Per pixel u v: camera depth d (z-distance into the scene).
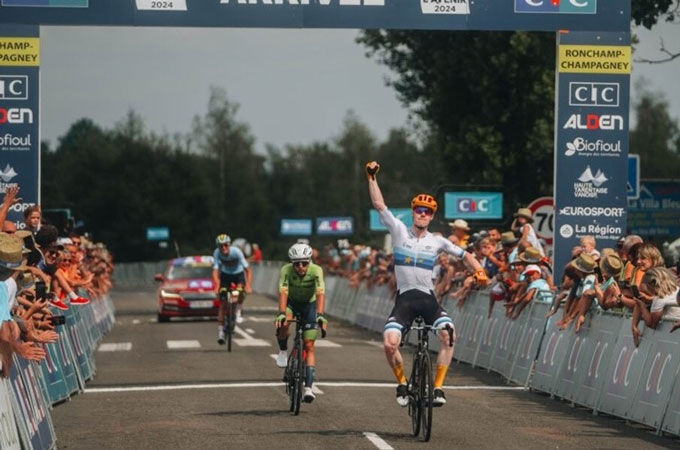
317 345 52.12
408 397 24.83
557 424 26.39
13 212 38.19
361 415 27.64
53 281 34.62
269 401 30.47
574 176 39.62
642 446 23.02
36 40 37.94
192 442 23.30
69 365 32.31
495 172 71.69
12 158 38.12
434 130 82.00
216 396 31.62
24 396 21.09
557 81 39.44
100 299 62.16
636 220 52.47
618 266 28.98
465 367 41.94
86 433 24.92
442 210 54.75
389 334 24.72
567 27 39.03
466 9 38.28
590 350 29.89
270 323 70.12
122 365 41.56
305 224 165.62
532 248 36.62
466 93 74.31
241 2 37.62
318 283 28.81
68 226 58.97
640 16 49.41
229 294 48.16
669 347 25.20
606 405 28.05
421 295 24.91
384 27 37.94
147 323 71.94
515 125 71.69
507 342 38.00
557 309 33.22
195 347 50.34
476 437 24.05
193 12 37.62
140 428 25.47
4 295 18.62
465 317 44.81
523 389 34.38
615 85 39.44
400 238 25.02
